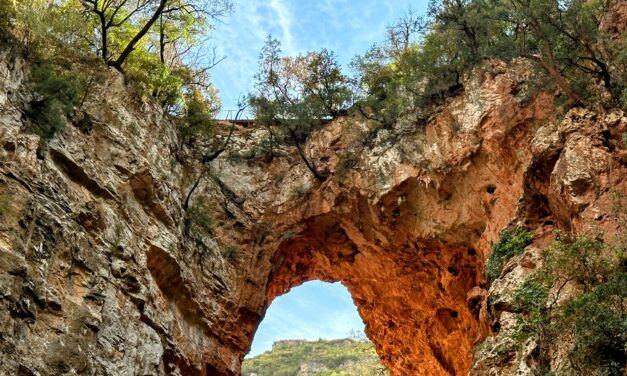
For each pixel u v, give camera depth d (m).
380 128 29.00
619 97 19.86
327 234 30.25
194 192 27.27
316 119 30.59
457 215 26.55
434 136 26.95
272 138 31.08
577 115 20.53
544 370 16.31
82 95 21.77
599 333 14.80
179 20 26.81
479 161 25.48
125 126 22.92
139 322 20.47
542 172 20.91
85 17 24.55
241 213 28.89
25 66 19.80
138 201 22.55
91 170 20.58
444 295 29.45
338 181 28.84
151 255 22.42
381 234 28.84
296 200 29.44
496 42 26.62
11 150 17.70
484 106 25.42
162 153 24.80
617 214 17.56
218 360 25.66
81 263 18.59
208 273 26.12
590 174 18.73
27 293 16.30
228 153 30.41
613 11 21.64
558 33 21.97
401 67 29.56
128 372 19.38
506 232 22.09
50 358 16.44
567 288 17.36
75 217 19.06
